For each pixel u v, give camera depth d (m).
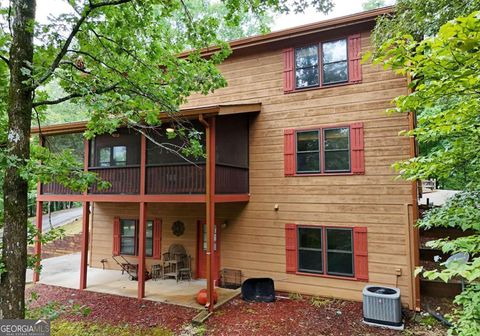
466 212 3.51
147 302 7.62
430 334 5.82
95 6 4.41
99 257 11.30
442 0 4.92
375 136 7.86
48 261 12.35
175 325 6.37
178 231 10.24
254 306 7.42
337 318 6.66
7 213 3.87
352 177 8.05
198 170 7.63
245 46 9.34
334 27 8.26
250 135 9.43
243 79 9.58
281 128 9.01
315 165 8.54
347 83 8.24
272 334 5.92
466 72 2.24
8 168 3.88
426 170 3.64
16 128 3.92
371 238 7.72
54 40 4.31
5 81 4.55
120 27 5.14
